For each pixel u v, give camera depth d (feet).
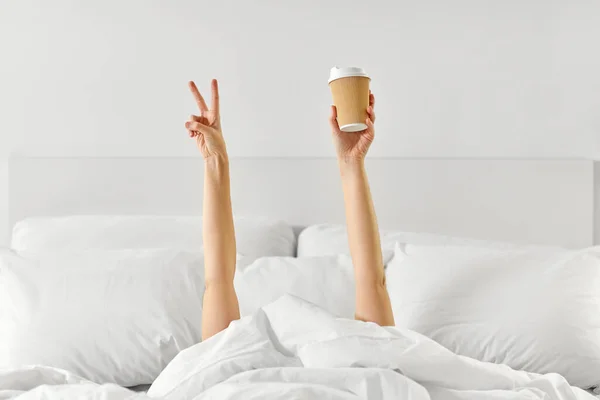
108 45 9.57
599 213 9.20
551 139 9.31
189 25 9.60
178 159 9.41
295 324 5.67
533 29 9.36
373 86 9.50
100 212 9.40
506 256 7.43
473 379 4.98
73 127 9.53
